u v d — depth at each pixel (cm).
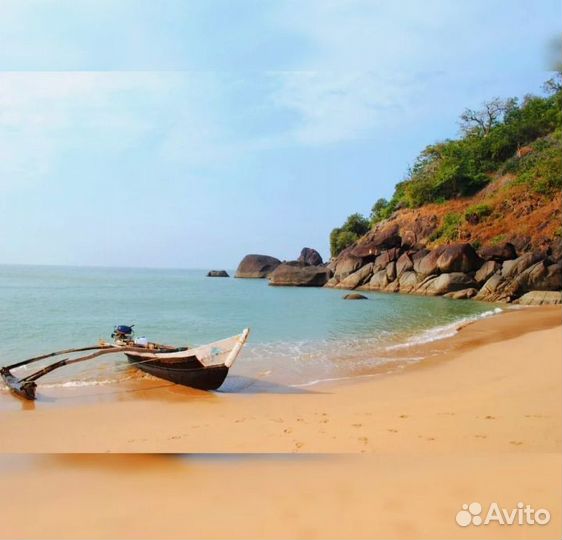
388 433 450
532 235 2980
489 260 2884
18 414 585
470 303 2388
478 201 3688
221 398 668
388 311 2009
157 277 6894
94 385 759
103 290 3400
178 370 747
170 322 1656
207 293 3275
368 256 3738
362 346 1126
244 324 1591
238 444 427
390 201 4812
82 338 1306
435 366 869
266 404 625
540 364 825
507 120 4153
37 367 921
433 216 3791
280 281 4219
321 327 1498
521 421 481
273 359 966
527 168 3525
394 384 731
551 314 1745
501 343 1102
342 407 590
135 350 809
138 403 642
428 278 3044
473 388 676
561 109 3747
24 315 1797
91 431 502
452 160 4022
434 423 482
